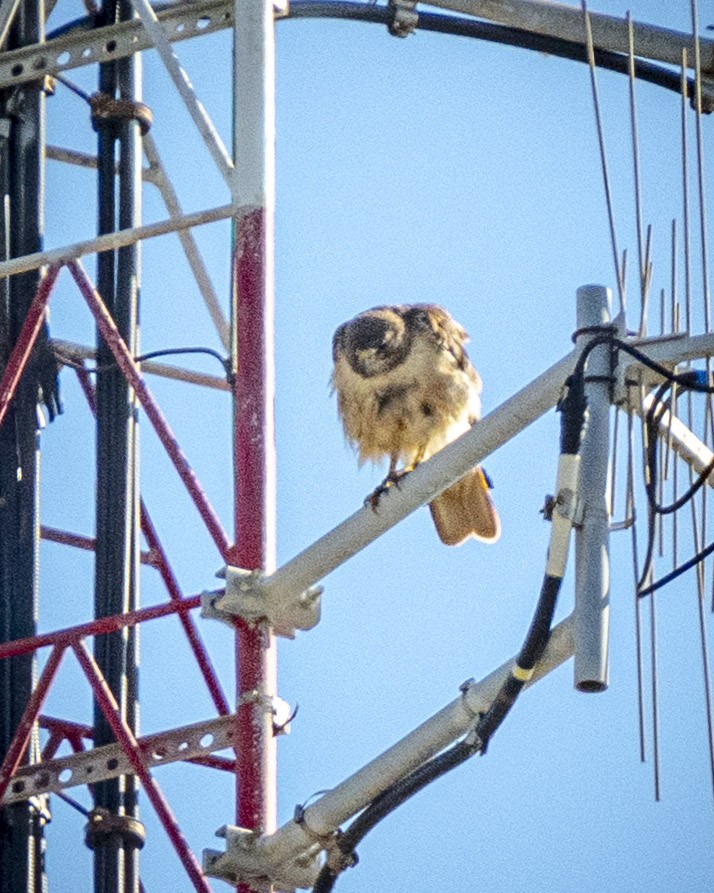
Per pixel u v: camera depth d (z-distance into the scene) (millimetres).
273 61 14625
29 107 15734
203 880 12562
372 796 11938
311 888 12516
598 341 11148
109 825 13289
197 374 15711
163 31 14789
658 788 10969
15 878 13219
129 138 15516
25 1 16156
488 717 11398
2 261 14969
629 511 11367
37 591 14250
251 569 13039
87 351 15414
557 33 16578
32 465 14586
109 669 13695
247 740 12742
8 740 13672
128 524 14234
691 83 16484
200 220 14141
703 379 11195
